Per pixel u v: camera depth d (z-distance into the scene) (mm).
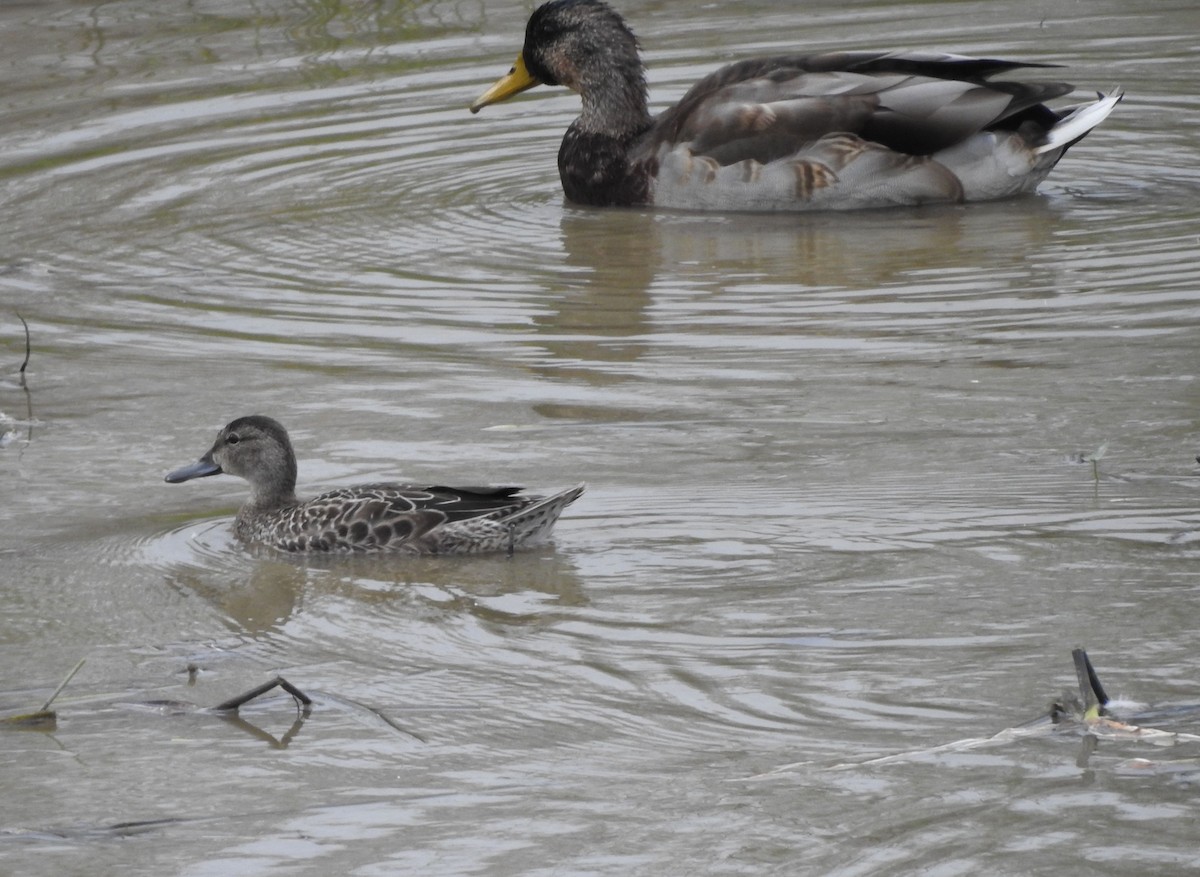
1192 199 21156
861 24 28875
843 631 10445
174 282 19000
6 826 8602
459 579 11719
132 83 26203
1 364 16656
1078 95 25438
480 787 8844
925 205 21438
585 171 21875
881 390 15227
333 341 17094
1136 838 8000
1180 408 14438
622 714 9594
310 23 29062
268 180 22578
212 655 10656
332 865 8148
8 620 11266
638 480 13297
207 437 14719
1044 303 17484
